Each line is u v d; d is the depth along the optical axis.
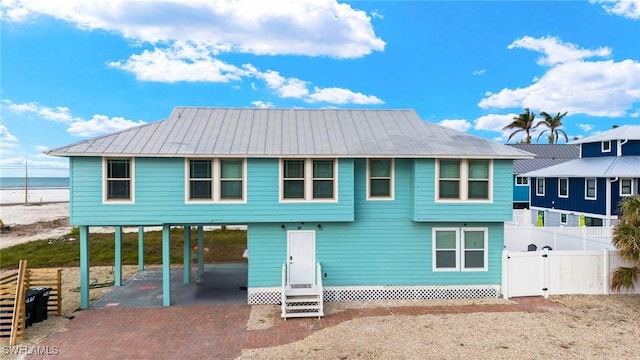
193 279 17.97
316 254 14.55
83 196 13.42
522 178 37.97
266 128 15.49
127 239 28.67
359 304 14.09
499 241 14.88
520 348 9.98
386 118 17.02
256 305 14.11
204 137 14.45
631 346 10.06
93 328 11.81
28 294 11.92
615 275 13.98
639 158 26.14
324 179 14.23
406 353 9.75
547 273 14.53
